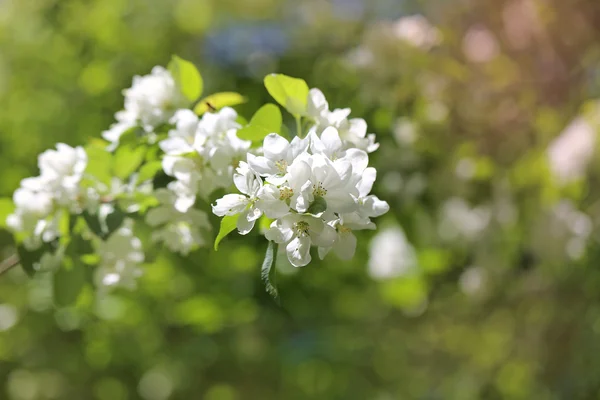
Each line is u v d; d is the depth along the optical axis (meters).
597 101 1.27
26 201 0.78
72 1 1.81
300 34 1.62
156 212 0.74
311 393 1.84
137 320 1.58
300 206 0.55
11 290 1.72
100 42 1.76
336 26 1.58
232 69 1.69
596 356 1.35
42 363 1.75
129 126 0.78
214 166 0.68
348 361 1.77
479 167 1.27
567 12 1.34
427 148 1.24
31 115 1.70
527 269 1.34
